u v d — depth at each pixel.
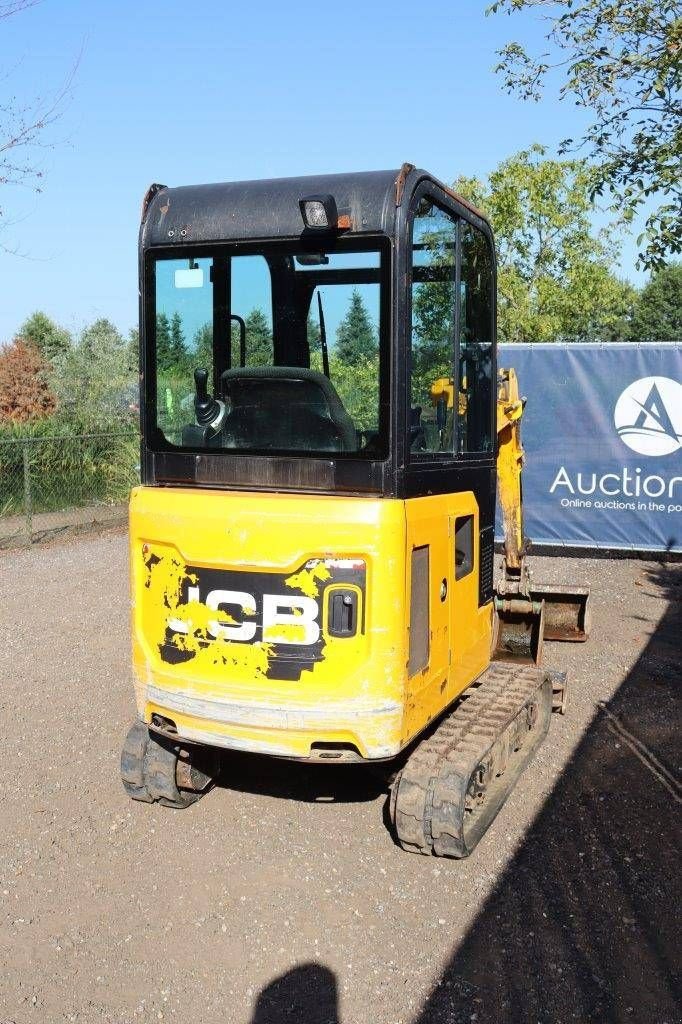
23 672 7.86
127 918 4.27
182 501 4.45
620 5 9.86
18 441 13.81
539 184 21.22
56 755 6.10
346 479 4.27
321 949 4.05
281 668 4.24
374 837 5.03
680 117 9.95
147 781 5.19
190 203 4.64
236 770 5.88
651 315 41.75
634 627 9.23
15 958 3.96
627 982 3.84
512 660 7.46
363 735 4.20
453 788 4.56
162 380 4.69
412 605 4.36
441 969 3.92
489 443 5.54
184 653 4.44
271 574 4.22
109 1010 3.65
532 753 5.89
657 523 12.02
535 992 3.77
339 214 4.24
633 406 11.91
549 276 21.98
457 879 4.60
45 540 13.86
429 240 4.52
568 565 12.01
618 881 4.58
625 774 5.82
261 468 4.43
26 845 4.90
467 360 5.12
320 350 4.35
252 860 4.78
